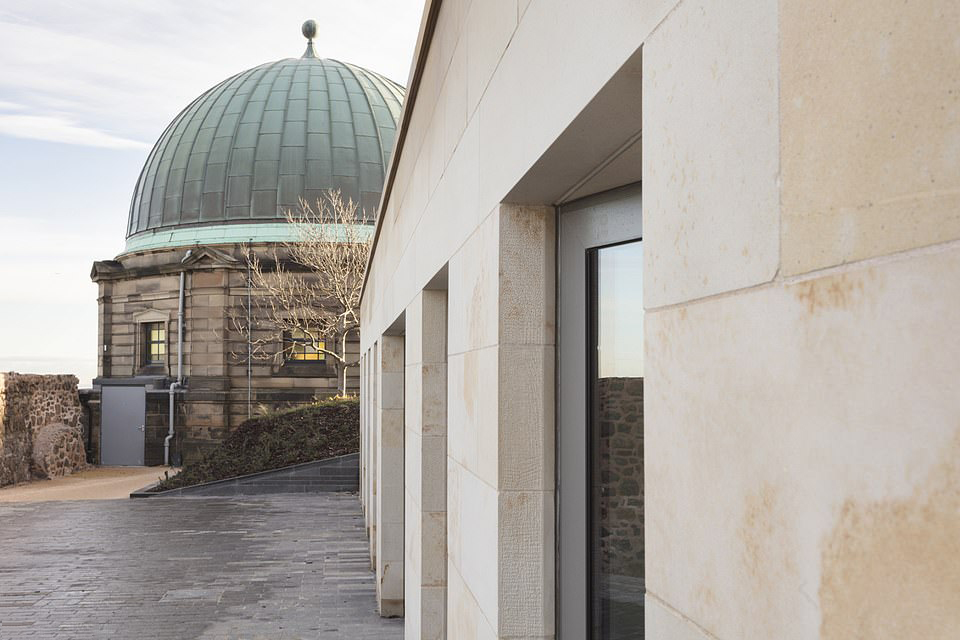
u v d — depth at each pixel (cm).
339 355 3362
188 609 1048
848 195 69
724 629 93
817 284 74
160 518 1872
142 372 3581
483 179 261
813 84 75
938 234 59
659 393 114
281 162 3753
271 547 1497
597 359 230
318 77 4122
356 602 1078
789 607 78
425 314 453
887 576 64
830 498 71
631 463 206
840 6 71
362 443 1831
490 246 251
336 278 3303
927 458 59
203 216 3675
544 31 184
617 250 220
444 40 350
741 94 90
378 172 3850
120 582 1210
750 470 87
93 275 3694
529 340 240
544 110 185
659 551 113
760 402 85
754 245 86
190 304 3394
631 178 208
